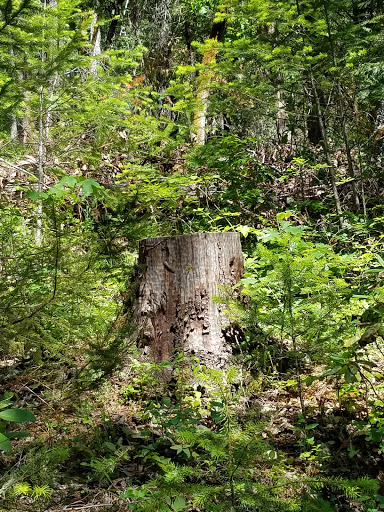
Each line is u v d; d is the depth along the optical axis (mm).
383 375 3582
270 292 3953
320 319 3145
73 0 5551
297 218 6625
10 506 1898
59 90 6000
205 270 3912
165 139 7230
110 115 6703
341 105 7195
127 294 2928
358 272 5152
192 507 2340
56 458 2018
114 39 16594
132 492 2338
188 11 17328
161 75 14594
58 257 2410
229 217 6902
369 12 8445
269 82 7164
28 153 6668
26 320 2373
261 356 3586
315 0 6465
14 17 3025
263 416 2217
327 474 2756
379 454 2955
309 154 8211
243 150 7582
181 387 3553
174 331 3896
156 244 3941
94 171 6809
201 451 2949
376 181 7621
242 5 7035
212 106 7371
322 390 3562
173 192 6418
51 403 2652
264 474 2541
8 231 4168
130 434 3188
